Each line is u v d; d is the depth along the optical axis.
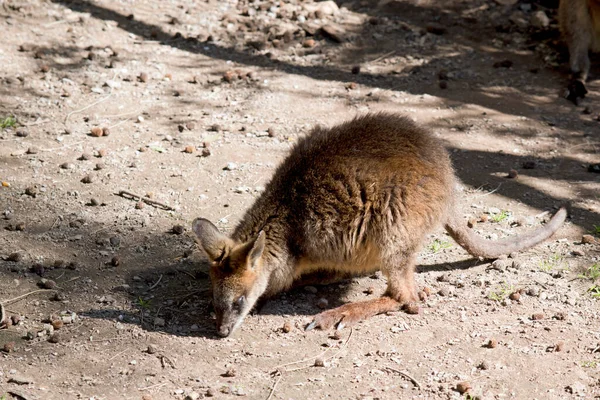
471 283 7.88
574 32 12.30
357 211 7.31
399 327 7.22
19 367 6.52
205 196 9.27
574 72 12.28
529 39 13.44
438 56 12.90
